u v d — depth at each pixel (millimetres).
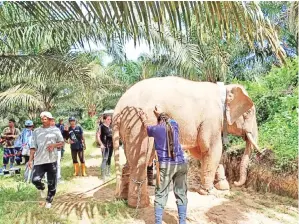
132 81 26672
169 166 4258
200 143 5707
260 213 4941
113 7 2486
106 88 20031
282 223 4559
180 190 4395
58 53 8797
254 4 2738
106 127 7621
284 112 7188
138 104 5203
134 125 5113
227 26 2672
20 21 6824
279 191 5785
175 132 4359
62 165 9906
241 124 6164
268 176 6023
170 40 8789
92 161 10898
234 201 5570
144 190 5188
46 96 17266
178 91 5477
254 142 6117
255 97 8594
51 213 4918
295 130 6449
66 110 27250
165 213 4973
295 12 8031
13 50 7691
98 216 4863
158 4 2488
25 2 3041
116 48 8570
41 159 5219
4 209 5051
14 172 8445
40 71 8391
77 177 7887
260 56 13742
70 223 4570
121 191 5637
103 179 7492
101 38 6566
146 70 13945
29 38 6926
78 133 8070
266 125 7547
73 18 3029
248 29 2742
